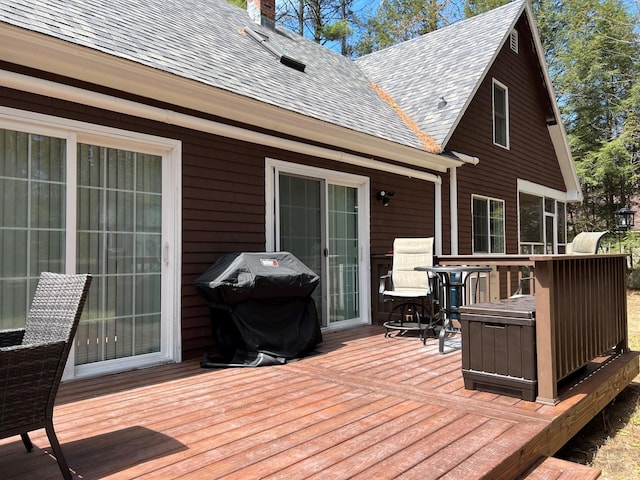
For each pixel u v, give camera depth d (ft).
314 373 12.24
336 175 19.35
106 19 14.21
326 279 18.84
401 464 6.84
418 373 12.22
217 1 25.14
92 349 12.20
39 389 6.21
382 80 31.89
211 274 13.46
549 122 37.52
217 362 13.34
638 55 49.01
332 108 19.74
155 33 15.55
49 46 10.91
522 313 9.99
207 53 16.67
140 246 13.28
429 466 6.77
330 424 8.50
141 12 16.93
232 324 13.37
